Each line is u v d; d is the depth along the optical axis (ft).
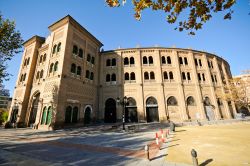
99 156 24.67
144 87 94.79
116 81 97.55
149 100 93.30
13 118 88.99
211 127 65.10
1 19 51.06
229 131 50.08
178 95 94.63
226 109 104.22
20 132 57.98
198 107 95.35
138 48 102.73
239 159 21.07
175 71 100.07
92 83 93.45
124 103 62.59
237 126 66.44
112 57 103.86
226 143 31.81
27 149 30.12
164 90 94.53
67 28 77.51
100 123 88.63
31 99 87.40
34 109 86.43
